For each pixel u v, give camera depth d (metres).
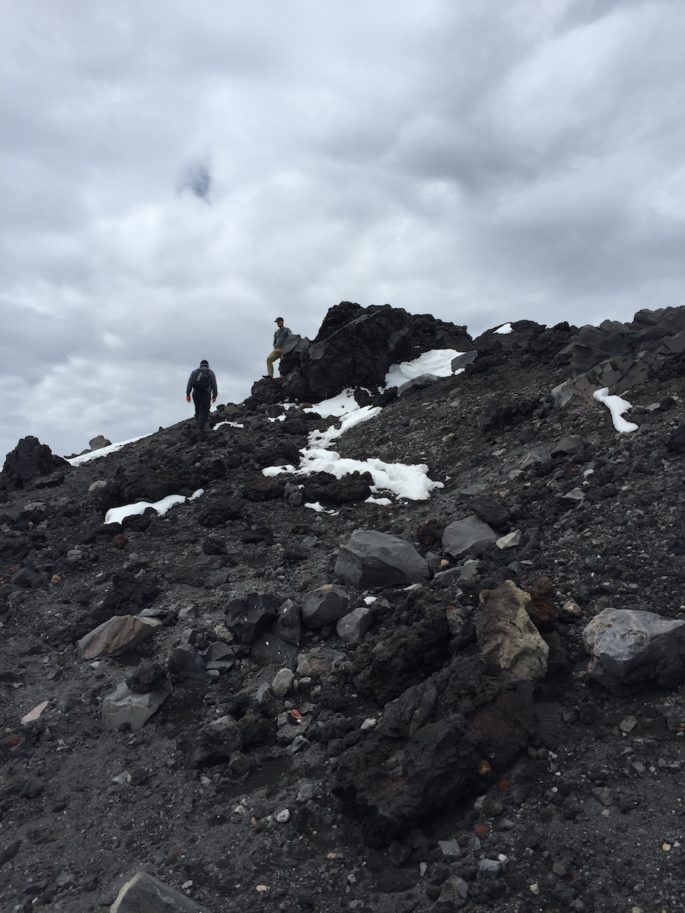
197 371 17.22
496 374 15.96
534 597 6.11
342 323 21.06
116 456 17.56
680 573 6.28
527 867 4.03
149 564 9.67
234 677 6.73
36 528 12.33
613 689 5.23
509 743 4.83
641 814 4.21
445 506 10.16
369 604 7.35
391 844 4.38
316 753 5.49
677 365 11.25
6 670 7.42
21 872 4.78
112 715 6.33
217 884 4.38
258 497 11.89
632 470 8.53
